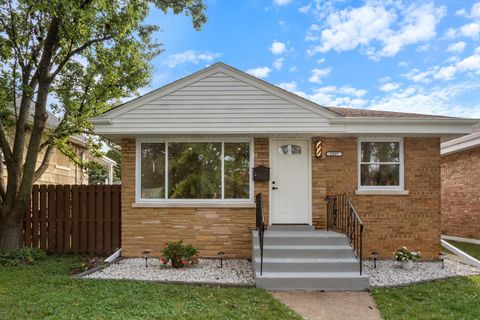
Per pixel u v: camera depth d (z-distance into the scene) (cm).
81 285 631
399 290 641
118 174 3338
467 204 1330
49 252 960
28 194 909
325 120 858
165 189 903
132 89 1123
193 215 893
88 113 1052
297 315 516
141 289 607
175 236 892
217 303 548
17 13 891
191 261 792
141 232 896
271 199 903
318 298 612
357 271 705
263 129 858
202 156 907
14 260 830
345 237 792
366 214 918
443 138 977
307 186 908
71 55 922
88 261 855
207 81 868
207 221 891
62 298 550
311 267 706
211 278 706
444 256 880
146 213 897
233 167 906
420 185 927
